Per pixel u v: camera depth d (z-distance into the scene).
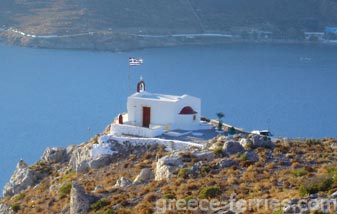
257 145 73.06
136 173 77.44
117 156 83.25
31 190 82.69
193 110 93.94
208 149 74.88
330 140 78.44
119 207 64.62
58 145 176.62
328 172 63.56
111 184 74.56
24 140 182.00
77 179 79.62
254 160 69.81
